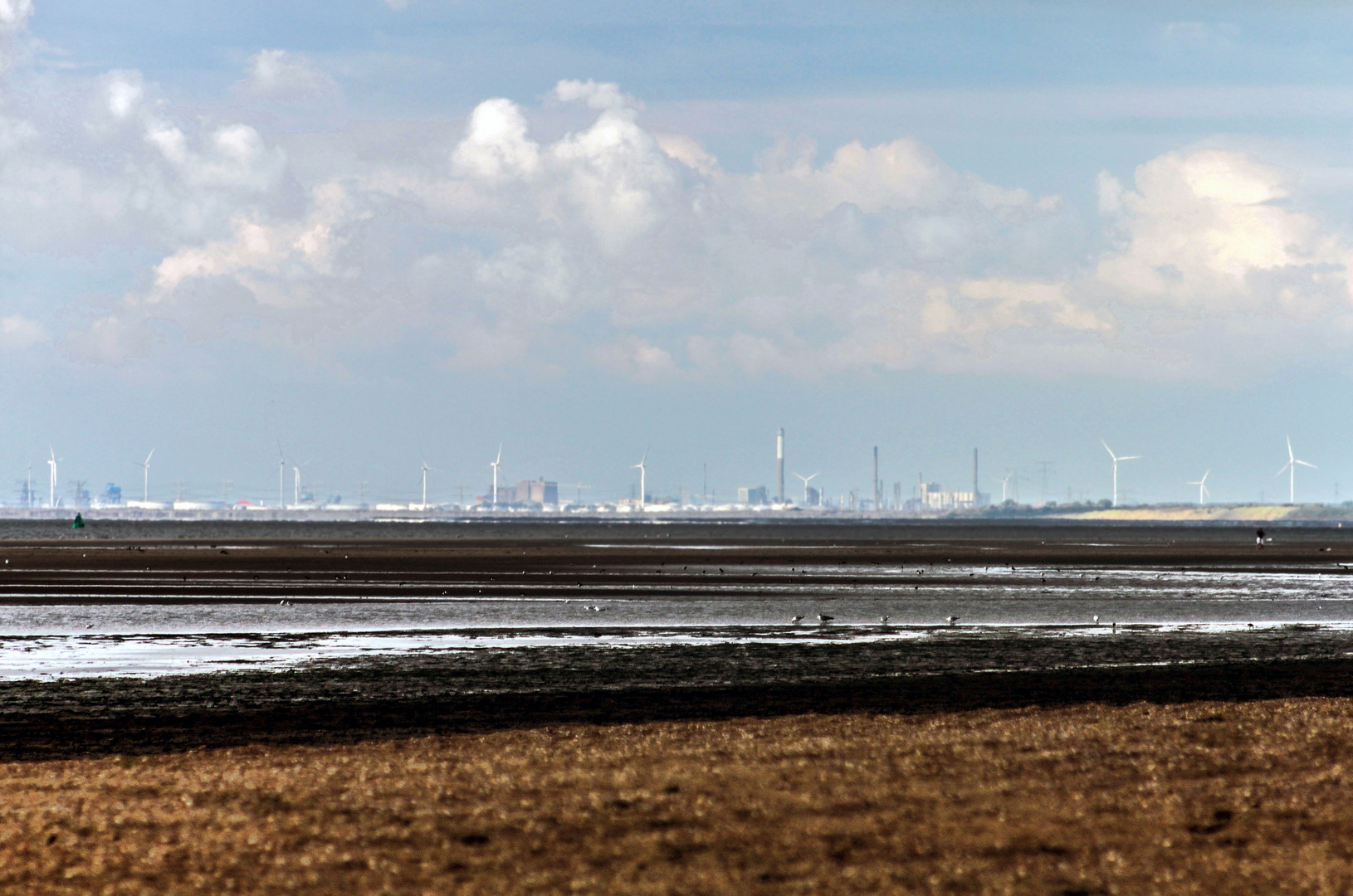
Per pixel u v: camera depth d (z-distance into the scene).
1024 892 30.45
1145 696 69.62
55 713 64.69
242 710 65.81
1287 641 102.75
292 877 32.16
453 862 33.25
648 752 49.34
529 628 113.19
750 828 36.28
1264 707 60.38
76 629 111.75
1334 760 45.28
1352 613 133.12
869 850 34.09
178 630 111.12
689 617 124.31
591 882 31.41
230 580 177.25
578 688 74.25
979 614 129.50
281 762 49.19
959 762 45.66
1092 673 81.06
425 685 75.56
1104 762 45.38
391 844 35.06
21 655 92.12
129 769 48.03
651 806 39.03
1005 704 66.69
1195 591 166.00
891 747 49.00
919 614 129.12
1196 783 41.66
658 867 32.56
